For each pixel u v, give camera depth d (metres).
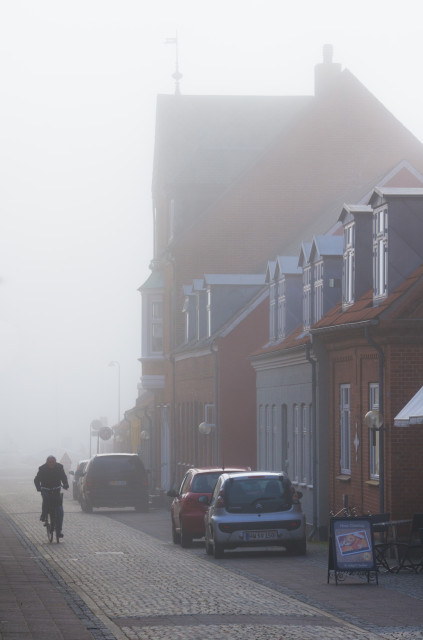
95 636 27.31
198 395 102.12
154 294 122.00
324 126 110.62
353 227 62.94
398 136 110.75
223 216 110.50
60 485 62.00
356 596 36.94
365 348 57.44
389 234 55.69
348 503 60.03
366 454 57.19
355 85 110.81
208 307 99.88
